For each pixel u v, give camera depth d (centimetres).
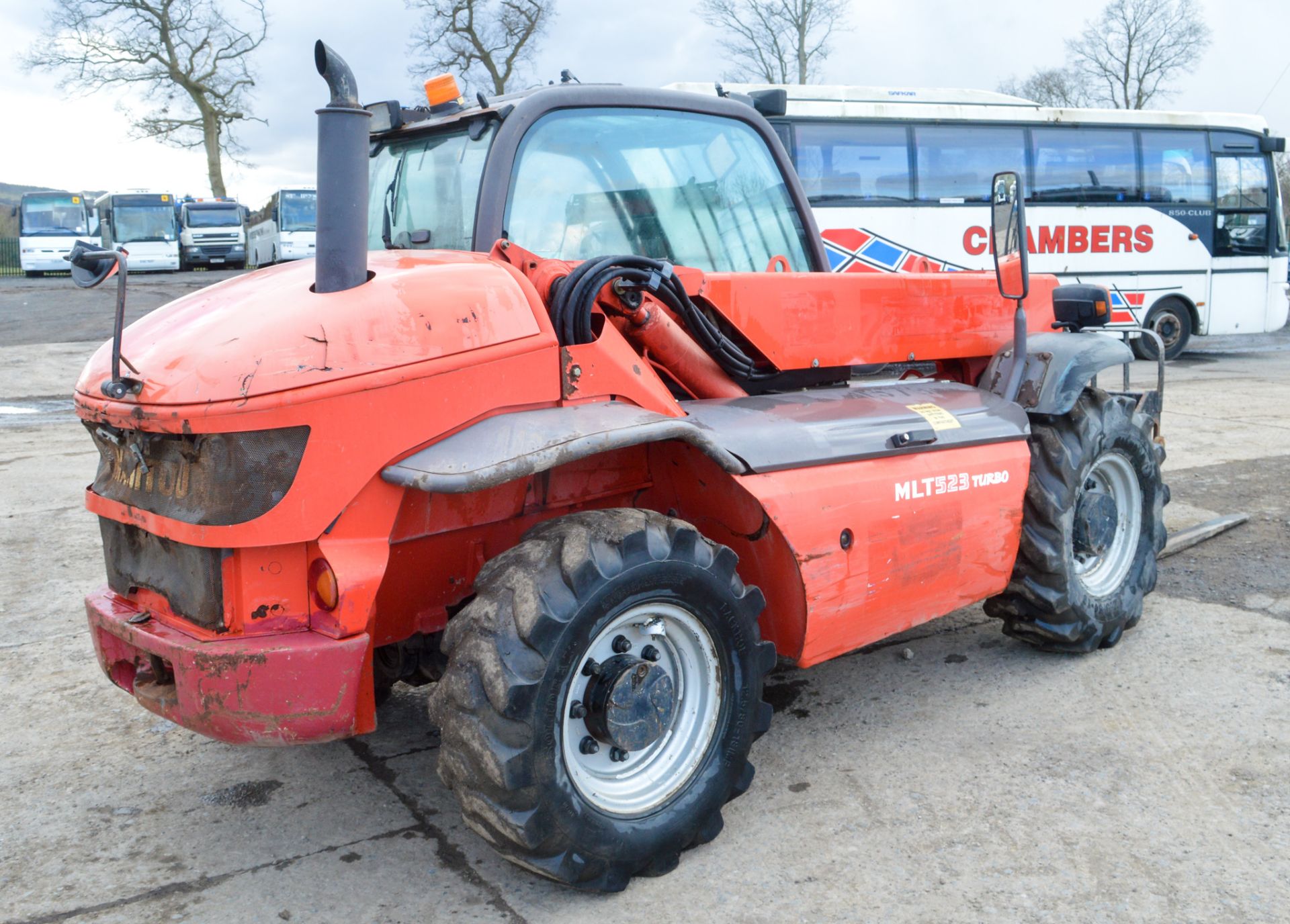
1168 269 1566
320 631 258
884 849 285
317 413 244
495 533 300
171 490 265
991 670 409
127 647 282
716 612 280
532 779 246
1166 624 452
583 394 282
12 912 267
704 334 325
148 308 2164
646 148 346
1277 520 613
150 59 3972
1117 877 269
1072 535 395
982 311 419
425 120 350
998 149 1420
